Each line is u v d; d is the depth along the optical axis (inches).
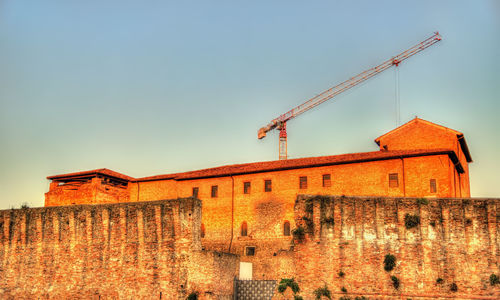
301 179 3181.6
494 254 2078.0
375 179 2992.1
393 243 2185.0
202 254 2361.0
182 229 2437.3
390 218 2213.3
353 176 3048.7
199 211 2474.2
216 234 3336.6
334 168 3107.8
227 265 2431.1
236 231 3277.6
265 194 3257.9
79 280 2623.0
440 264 2123.5
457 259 2112.5
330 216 2266.2
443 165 2856.8
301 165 3176.7
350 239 2228.1
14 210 2859.3
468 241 2119.8
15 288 2760.8
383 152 3115.2
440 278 2106.3
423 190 2866.6
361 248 2207.2
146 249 2500.0
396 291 2133.4
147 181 3784.5
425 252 2146.9
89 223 2662.4
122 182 3986.2
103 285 2559.1
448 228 2149.4
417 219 2178.9
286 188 3206.2
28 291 2728.8
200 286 2331.4
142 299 2448.3
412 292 2119.8
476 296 2058.3
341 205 2268.7
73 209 2719.0
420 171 2896.2
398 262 2160.4
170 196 3661.4
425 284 2116.1
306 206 2305.6
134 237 2544.3
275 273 2481.5
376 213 2233.0
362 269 2187.5
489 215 2113.7
